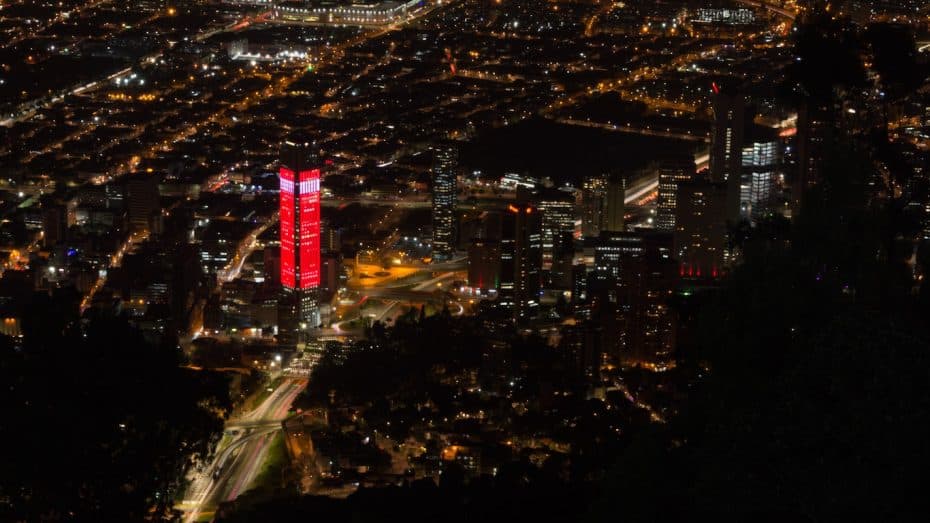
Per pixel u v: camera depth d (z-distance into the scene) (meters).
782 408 116.75
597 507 138.75
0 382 147.00
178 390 154.62
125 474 146.88
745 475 117.12
